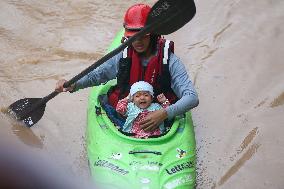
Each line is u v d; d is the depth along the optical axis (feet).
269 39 37.14
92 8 40.22
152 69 25.73
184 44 37.01
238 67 34.76
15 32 37.47
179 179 23.43
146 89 25.12
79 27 38.32
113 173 23.39
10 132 29.32
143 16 25.43
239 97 32.37
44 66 34.78
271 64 34.83
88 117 27.43
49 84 33.37
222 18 39.40
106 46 36.63
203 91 32.94
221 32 38.06
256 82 33.40
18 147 27.89
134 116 25.34
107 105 26.66
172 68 25.84
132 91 25.32
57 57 35.55
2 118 30.35
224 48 36.52
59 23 38.58
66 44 36.68
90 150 25.21
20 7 39.65
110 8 40.37
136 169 23.38
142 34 24.17
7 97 32.12
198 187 26.14
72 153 28.22
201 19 39.34
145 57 25.84
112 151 24.35
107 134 25.20
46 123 30.48
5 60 35.01
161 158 24.00
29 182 25.27
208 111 31.37
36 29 37.86
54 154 28.02
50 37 37.24
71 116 31.01
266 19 39.24
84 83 27.45
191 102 25.49
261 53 35.86
